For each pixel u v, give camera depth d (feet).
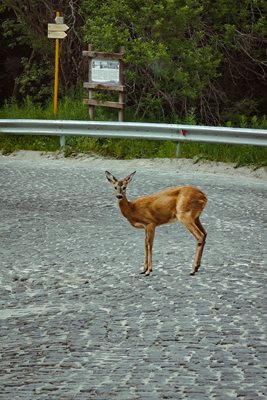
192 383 49.90
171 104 163.53
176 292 71.31
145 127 143.64
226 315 64.23
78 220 100.27
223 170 132.87
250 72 173.78
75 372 53.01
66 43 184.85
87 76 183.83
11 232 95.14
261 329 60.59
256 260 81.92
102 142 148.56
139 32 163.43
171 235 93.50
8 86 211.00
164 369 52.65
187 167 134.72
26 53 208.23
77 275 78.48
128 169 133.18
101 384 50.42
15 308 69.67
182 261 81.76
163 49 155.63
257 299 68.59
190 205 77.00
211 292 70.90
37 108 177.99
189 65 160.66
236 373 51.49
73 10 182.09
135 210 77.41
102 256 84.79
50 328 63.36
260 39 166.50
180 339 58.75
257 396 47.50
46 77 198.29
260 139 136.87
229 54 170.50
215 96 167.63
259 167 132.67
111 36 157.48
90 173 129.70
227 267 79.25
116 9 162.20
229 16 169.07
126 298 70.33
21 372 53.72
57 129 149.59
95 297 71.26
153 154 143.13
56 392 49.34
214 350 56.08
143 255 84.69
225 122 168.25
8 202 110.01
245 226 96.73
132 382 50.47
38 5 185.88
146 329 61.52
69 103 169.27
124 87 156.46
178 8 161.38
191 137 140.67
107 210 105.40
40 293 73.51
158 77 164.25
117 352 56.65
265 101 175.01
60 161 142.31
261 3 165.78
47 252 86.99
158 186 118.32
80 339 60.03
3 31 205.05
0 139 153.79
